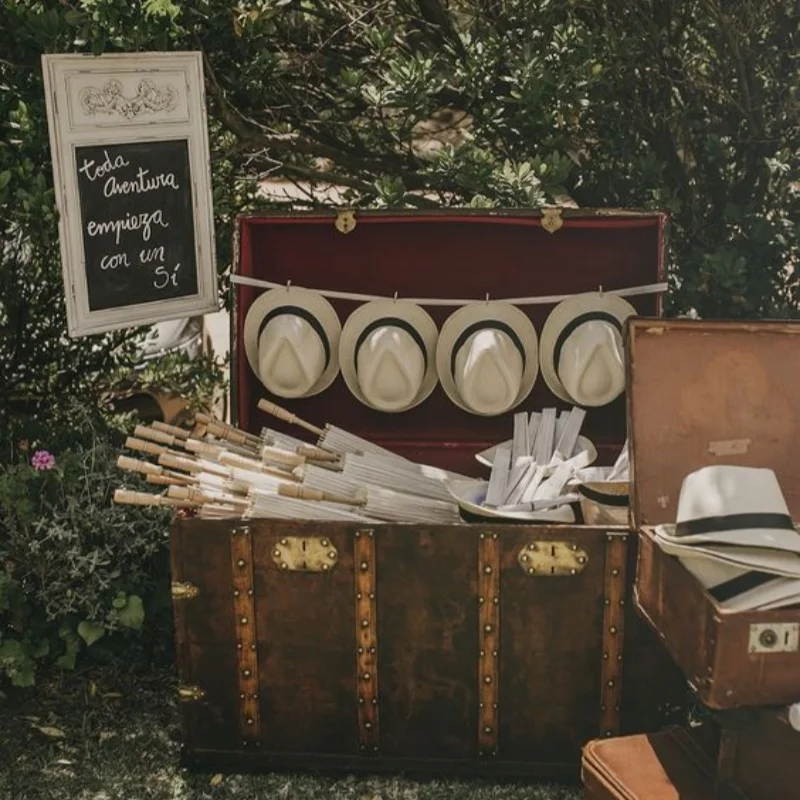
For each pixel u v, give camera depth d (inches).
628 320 143.9
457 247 177.3
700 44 201.5
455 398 176.2
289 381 172.6
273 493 153.8
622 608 144.4
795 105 195.8
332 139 218.2
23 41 177.0
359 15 211.6
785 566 121.7
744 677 119.0
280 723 152.1
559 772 150.7
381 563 144.9
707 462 144.3
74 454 183.5
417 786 151.2
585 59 189.6
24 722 164.7
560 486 154.4
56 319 206.1
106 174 173.0
